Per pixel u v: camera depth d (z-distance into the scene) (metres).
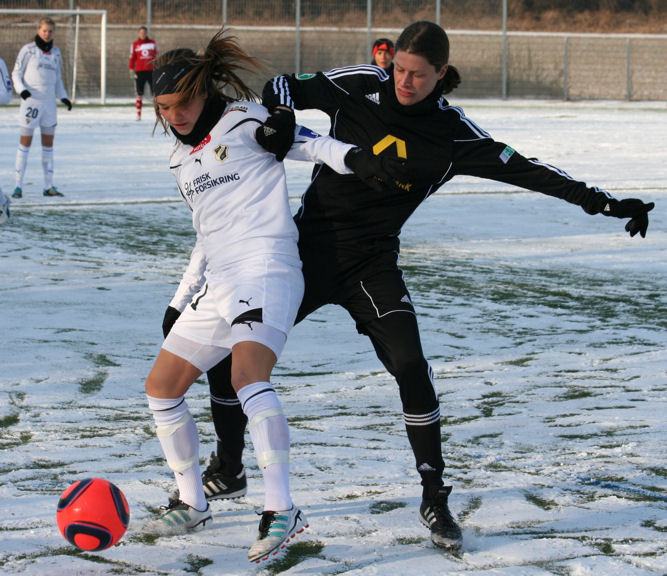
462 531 13.66
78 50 134.50
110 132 86.19
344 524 13.92
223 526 14.11
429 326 27.59
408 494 15.16
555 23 160.75
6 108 113.25
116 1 137.62
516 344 25.78
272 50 140.75
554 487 15.46
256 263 13.36
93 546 12.29
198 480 13.94
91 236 41.06
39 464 16.55
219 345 13.69
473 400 20.77
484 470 16.36
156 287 31.89
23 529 13.66
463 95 143.88
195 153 13.76
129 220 45.19
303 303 14.57
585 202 13.82
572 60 146.12
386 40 39.75
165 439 13.77
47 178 51.81
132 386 21.69
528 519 14.12
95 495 12.30
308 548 13.16
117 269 34.72
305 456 17.06
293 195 51.00
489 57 143.38
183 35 138.75
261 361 12.84
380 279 14.24
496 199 52.72
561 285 33.03
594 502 14.79
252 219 13.59
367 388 21.72
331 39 142.38
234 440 14.70
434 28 13.54
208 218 13.77
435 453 13.70
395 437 18.23
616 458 16.91
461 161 14.04
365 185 14.16
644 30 160.75
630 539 13.30
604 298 31.16
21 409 19.81
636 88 147.00
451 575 12.14
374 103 14.33
